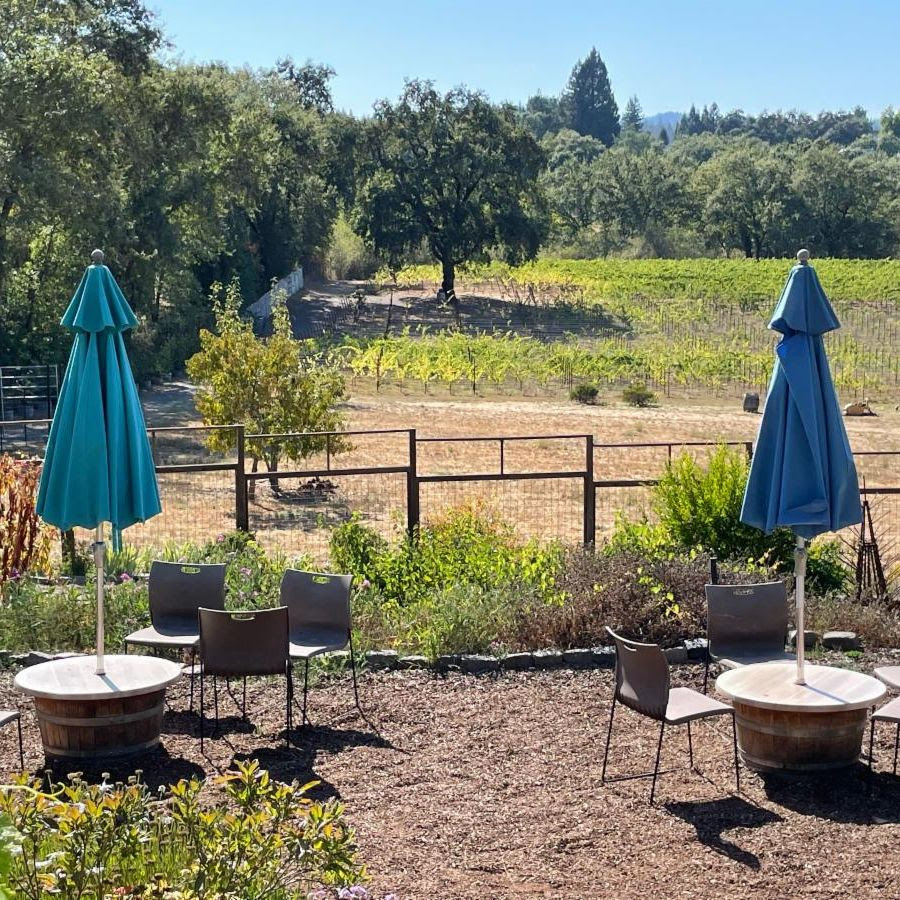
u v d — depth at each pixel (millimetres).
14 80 29750
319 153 62031
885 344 49125
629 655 6035
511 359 40438
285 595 7438
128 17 38312
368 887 4734
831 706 5891
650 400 33406
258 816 3959
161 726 6801
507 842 5234
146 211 37469
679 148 159250
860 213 92500
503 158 61656
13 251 32219
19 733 6258
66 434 6188
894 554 13422
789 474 6055
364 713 7141
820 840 5250
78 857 3820
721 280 69312
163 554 11453
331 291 67312
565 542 13469
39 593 9172
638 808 5641
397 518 12305
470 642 8367
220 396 19094
